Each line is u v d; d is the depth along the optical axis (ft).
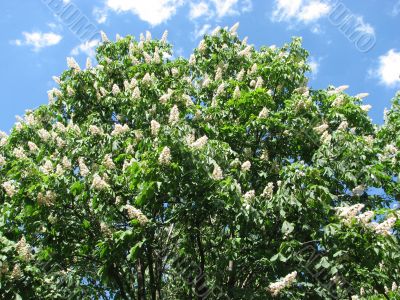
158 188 23.67
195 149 25.53
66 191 26.63
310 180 26.45
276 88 37.91
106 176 27.07
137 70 39.52
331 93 37.14
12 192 26.17
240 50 43.11
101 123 35.12
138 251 24.06
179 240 29.60
